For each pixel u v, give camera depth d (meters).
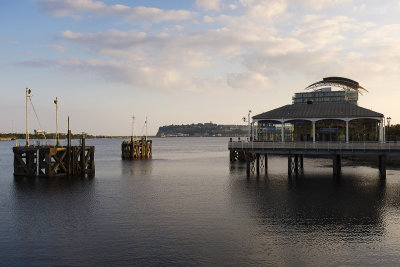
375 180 49.16
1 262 21.70
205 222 29.25
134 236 25.97
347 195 39.06
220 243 24.25
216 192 42.62
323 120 60.66
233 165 78.38
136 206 35.47
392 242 24.02
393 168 64.69
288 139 63.44
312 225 27.94
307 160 85.38
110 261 21.58
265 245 23.75
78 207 35.34
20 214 32.72
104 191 44.25
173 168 73.38
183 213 32.31
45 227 28.52
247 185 47.28
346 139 55.97
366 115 55.38
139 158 104.94
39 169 56.91
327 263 20.91
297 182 48.75
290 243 24.05
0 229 28.08
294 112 60.22
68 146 57.88
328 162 79.62
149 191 44.09
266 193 41.19
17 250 23.58
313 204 35.03
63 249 23.62
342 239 24.67
